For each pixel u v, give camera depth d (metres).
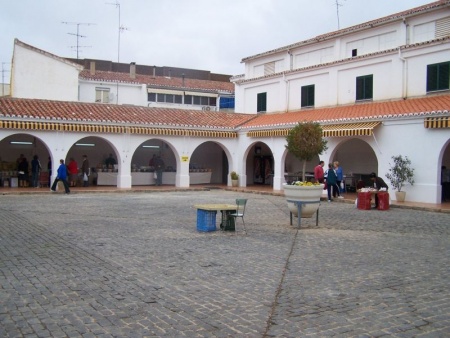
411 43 24.80
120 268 8.26
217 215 16.22
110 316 5.74
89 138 30.77
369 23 26.83
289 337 5.10
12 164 27.84
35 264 8.48
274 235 12.16
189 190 28.59
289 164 31.88
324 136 23.70
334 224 14.28
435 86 22.66
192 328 5.35
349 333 5.22
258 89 34.16
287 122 27.23
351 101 27.08
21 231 12.20
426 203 19.69
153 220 14.80
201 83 44.25
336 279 7.59
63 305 6.15
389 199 19.75
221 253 9.72
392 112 21.78
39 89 34.12
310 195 13.42
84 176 28.30
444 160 23.81
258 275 7.86
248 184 33.47
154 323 5.51
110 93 38.66
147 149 33.31
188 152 30.25
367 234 12.36
